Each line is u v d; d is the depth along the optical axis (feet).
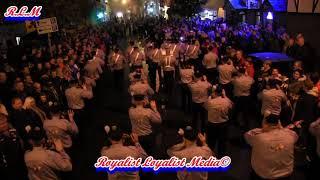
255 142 19.25
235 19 93.35
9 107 33.58
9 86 36.52
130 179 19.25
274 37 55.06
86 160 30.86
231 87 37.83
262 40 55.36
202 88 32.94
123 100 48.34
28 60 48.91
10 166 22.65
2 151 22.44
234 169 27.71
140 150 19.72
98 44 70.49
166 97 47.60
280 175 18.95
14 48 55.06
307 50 44.86
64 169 19.86
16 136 23.44
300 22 57.98
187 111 41.63
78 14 90.74
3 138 22.77
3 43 69.67
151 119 25.11
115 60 51.98
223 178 26.48
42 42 69.92
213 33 72.69
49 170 19.34
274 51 53.93
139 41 115.44
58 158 19.65
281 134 18.80
